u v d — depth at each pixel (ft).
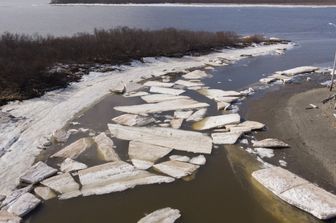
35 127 48.11
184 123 51.42
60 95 60.85
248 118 53.67
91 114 53.93
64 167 38.93
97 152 42.39
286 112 55.16
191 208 32.50
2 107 53.52
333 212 31.22
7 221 30.07
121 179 36.78
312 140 45.55
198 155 42.11
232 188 35.58
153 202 33.27
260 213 31.94
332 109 55.11
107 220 30.89
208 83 73.15
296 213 31.96
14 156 40.57
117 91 64.23
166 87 68.90
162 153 42.34
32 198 33.17
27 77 62.95
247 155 42.27
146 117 53.06
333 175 37.99
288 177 36.58
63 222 30.66
